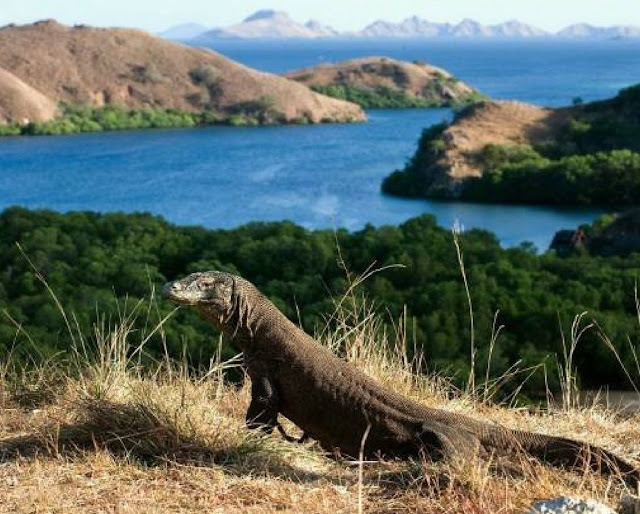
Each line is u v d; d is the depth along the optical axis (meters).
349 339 7.30
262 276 24.50
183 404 5.39
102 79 182.75
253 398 5.20
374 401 5.03
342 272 24.44
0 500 4.37
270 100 180.62
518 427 6.07
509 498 4.34
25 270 24.05
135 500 4.41
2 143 143.88
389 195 91.06
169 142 144.25
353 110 186.88
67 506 4.31
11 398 6.37
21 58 183.25
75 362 6.80
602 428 6.05
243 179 99.00
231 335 5.23
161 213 79.75
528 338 18.69
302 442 5.45
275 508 4.38
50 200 88.19
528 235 72.69
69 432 5.33
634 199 87.31
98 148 135.75
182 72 188.75
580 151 116.94
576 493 4.37
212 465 4.84
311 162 114.62
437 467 4.65
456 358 15.66
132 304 15.05
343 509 4.38
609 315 20.11
